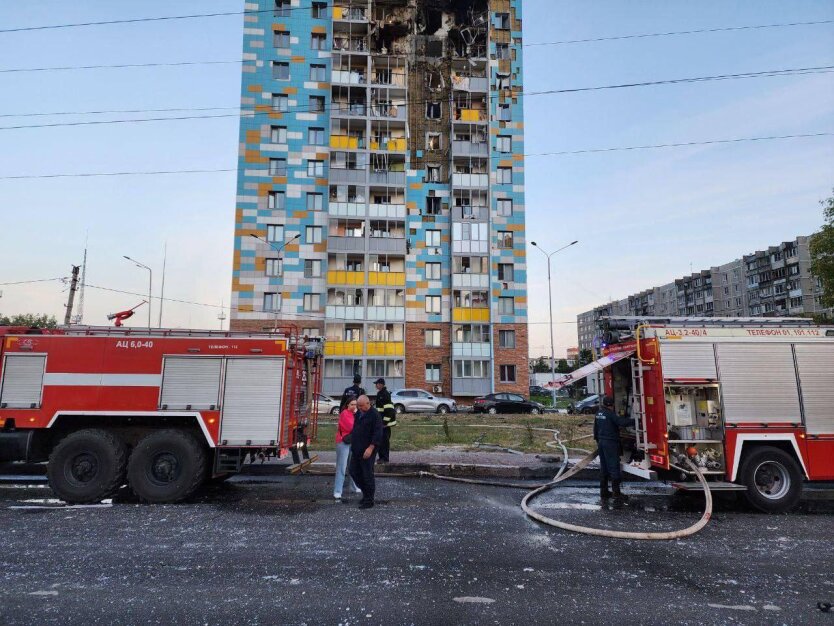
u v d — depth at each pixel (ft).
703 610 12.27
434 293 121.29
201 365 25.16
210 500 24.31
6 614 11.62
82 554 15.94
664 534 18.60
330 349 113.80
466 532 18.98
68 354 24.67
